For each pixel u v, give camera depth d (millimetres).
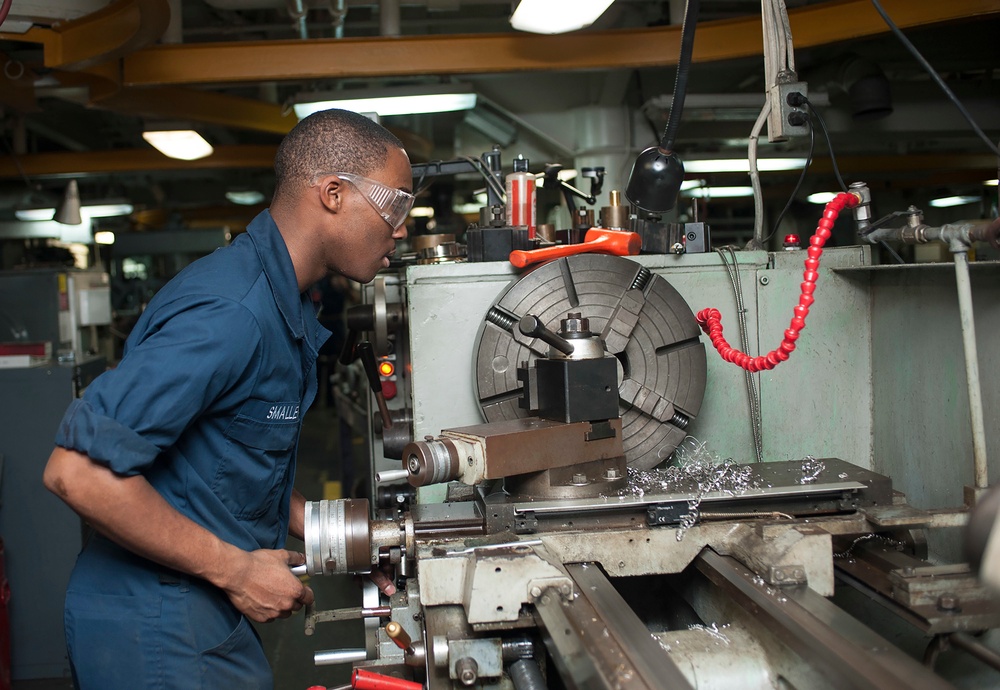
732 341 1784
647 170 1635
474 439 1209
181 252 6898
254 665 1285
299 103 3783
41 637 2744
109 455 1002
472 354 1681
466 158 2049
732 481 1354
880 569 1168
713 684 1023
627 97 4617
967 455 1539
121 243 6809
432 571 1079
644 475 1430
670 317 1584
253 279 1160
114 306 6715
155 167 5688
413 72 3479
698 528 1216
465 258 1989
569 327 1321
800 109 1648
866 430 1854
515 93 4414
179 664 1172
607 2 2510
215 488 1188
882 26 3010
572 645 902
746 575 1104
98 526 1055
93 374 3021
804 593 1029
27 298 2906
